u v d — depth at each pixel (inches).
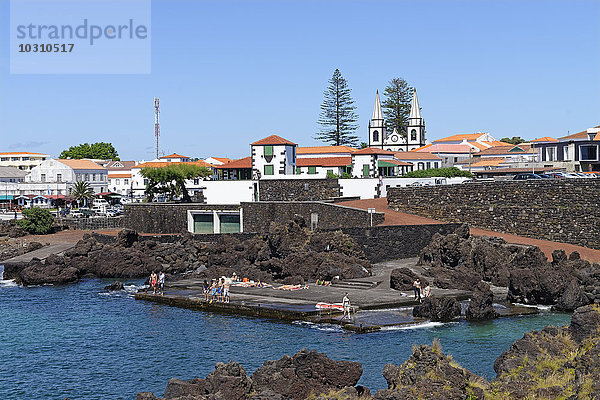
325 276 3056.1
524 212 3567.9
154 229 4722.0
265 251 3395.7
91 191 7190.0
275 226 3472.0
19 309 2763.3
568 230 3388.3
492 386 1389.0
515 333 2169.0
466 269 2965.1
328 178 4648.1
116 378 1831.9
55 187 7357.3
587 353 1469.0
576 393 1285.7
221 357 1982.0
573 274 2669.8
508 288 2760.8
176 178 5959.6
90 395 1706.4
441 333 2175.2
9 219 5339.6
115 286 3208.7
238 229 4411.9
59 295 3083.2
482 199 3750.0
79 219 5113.2
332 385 1487.5
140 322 2460.6
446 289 2778.1
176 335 2251.5
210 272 3324.3
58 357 2046.0
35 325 2464.3
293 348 2037.4
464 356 1914.4
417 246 3486.7
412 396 1275.8
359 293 2736.2
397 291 2773.1
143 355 2036.2
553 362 1510.8
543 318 2384.4
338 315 2397.9
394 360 1884.8
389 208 4173.2
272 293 2807.6
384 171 5880.9
